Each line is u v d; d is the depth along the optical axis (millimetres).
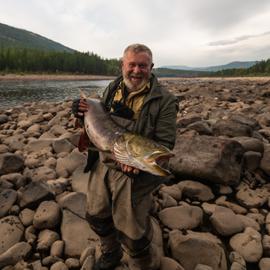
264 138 3674
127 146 1224
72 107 1504
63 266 1700
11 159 2863
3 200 2242
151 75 1444
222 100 7770
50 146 3553
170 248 1842
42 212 2062
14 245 1846
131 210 1398
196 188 2439
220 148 2527
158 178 1474
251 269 1759
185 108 6484
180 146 2689
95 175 1530
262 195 2469
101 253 1741
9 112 7070
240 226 2014
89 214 1574
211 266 1701
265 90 9539
